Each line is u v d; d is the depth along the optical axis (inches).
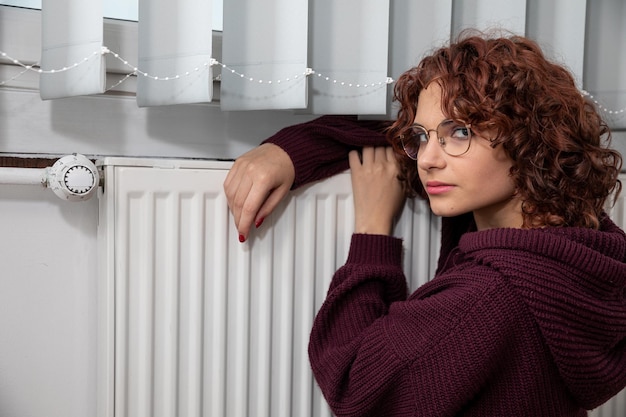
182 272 35.0
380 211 37.9
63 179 31.9
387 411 31.7
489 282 29.5
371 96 37.3
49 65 33.3
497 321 29.0
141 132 39.7
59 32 32.9
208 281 35.6
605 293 30.2
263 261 36.7
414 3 39.1
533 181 31.5
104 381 35.2
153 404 35.0
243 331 36.4
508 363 29.9
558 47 42.7
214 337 35.9
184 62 33.7
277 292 37.4
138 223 33.8
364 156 38.2
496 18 40.7
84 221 37.9
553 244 29.3
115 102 38.9
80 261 38.0
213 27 42.6
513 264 29.4
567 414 31.3
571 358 29.4
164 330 34.8
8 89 36.5
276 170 34.6
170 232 34.3
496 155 31.5
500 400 30.3
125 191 33.1
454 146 31.8
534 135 31.5
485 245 30.5
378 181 37.8
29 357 37.3
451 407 29.6
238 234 35.9
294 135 36.8
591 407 31.7
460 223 39.3
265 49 35.0
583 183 32.7
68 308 37.9
